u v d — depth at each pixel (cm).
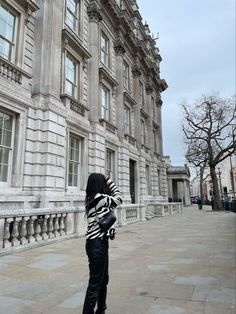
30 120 1278
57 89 1415
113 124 2180
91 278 338
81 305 423
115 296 464
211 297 457
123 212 1769
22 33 1309
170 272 621
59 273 612
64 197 1374
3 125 1194
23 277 580
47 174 1270
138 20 3195
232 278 570
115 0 2452
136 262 727
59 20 1495
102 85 2100
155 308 411
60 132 1390
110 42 2302
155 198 3059
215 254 826
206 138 3472
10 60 1255
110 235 351
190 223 1869
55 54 1423
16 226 863
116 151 2202
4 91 1146
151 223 1931
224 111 3403
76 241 1053
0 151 1180
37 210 943
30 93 1306
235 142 3328
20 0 1292
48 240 983
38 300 445
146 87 3250
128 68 2708
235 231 1373
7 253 802
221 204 3444
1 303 433
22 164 1220
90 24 1938
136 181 2622
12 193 1152
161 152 3591
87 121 1744
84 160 1683
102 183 379
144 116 3081
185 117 3547
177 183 6475
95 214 359
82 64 1773
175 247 955
